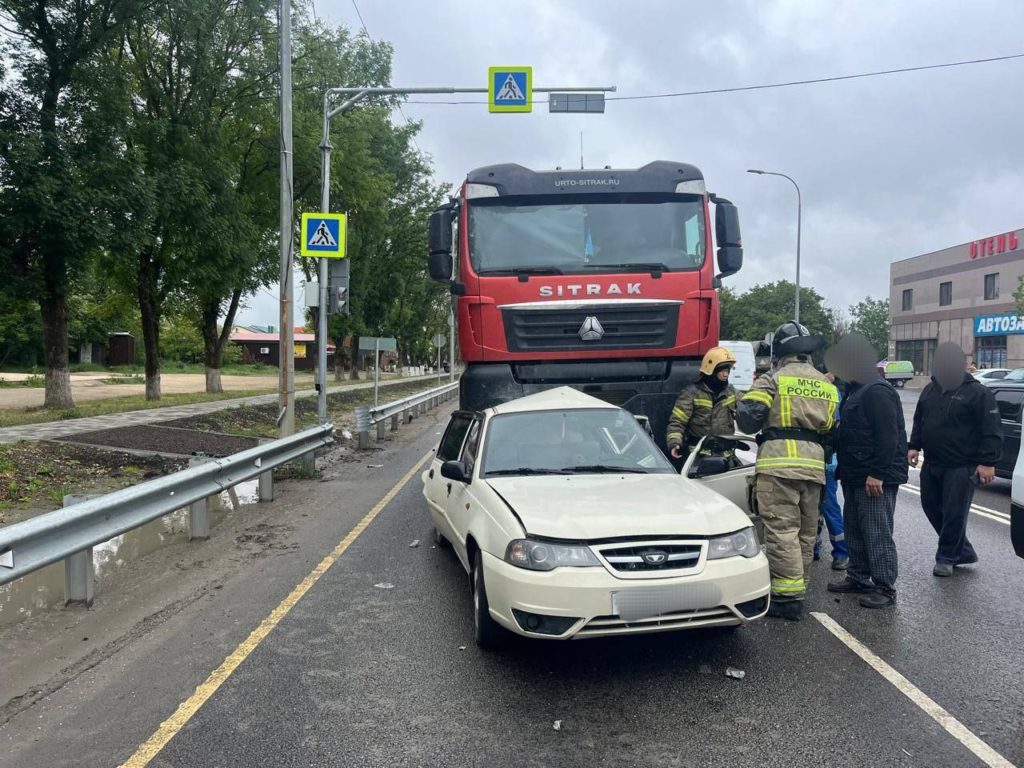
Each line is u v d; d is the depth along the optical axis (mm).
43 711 4020
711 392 7242
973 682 4316
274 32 21953
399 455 14805
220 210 20922
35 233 16641
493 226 8125
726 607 4289
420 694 4199
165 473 11578
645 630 4172
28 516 8562
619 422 6051
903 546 7523
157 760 3523
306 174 25531
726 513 4625
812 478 5344
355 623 5332
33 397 26109
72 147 17141
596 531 4285
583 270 7969
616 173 8211
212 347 28500
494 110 13984
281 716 3947
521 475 5438
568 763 3484
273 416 21031
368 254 36844
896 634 5074
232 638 5055
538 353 7875
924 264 58062
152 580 6426
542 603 4148
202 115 20641
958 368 6344
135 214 17891
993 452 6254
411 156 42156
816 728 3787
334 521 8703
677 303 7914
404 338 60906
